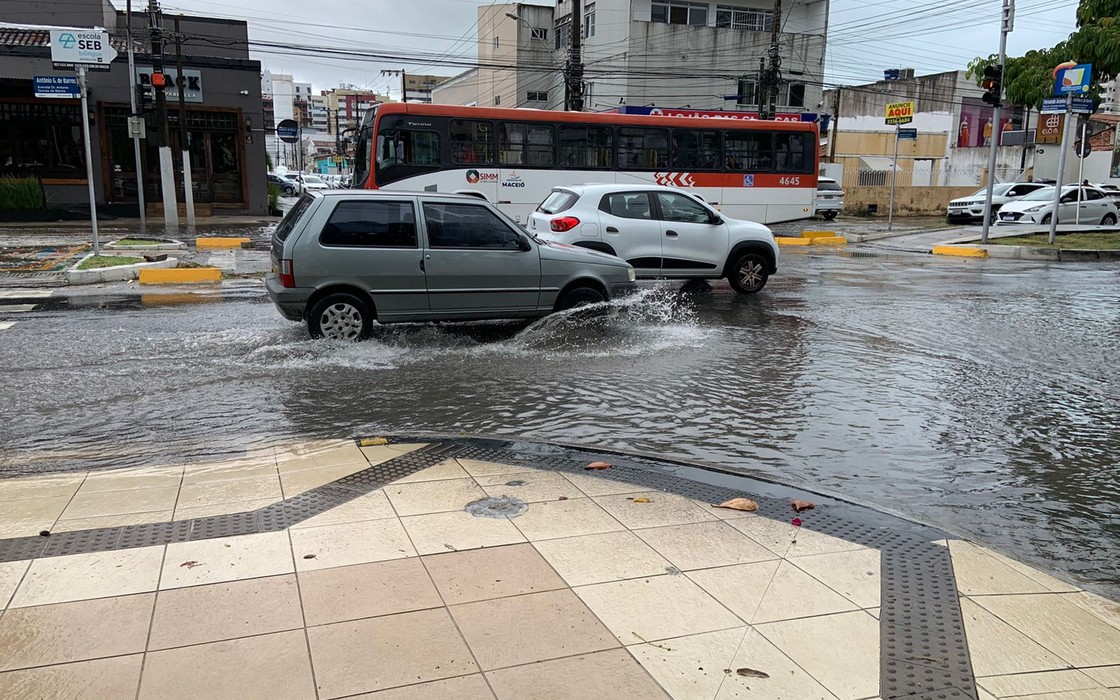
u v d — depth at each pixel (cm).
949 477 529
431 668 285
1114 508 484
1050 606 346
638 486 479
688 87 4038
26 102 2673
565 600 336
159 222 2695
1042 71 2581
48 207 2675
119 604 324
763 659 298
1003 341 968
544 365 820
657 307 1184
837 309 1198
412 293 881
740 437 602
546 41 4794
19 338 900
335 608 324
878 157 4547
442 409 661
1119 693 285
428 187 1873
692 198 1260
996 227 2789
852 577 365
